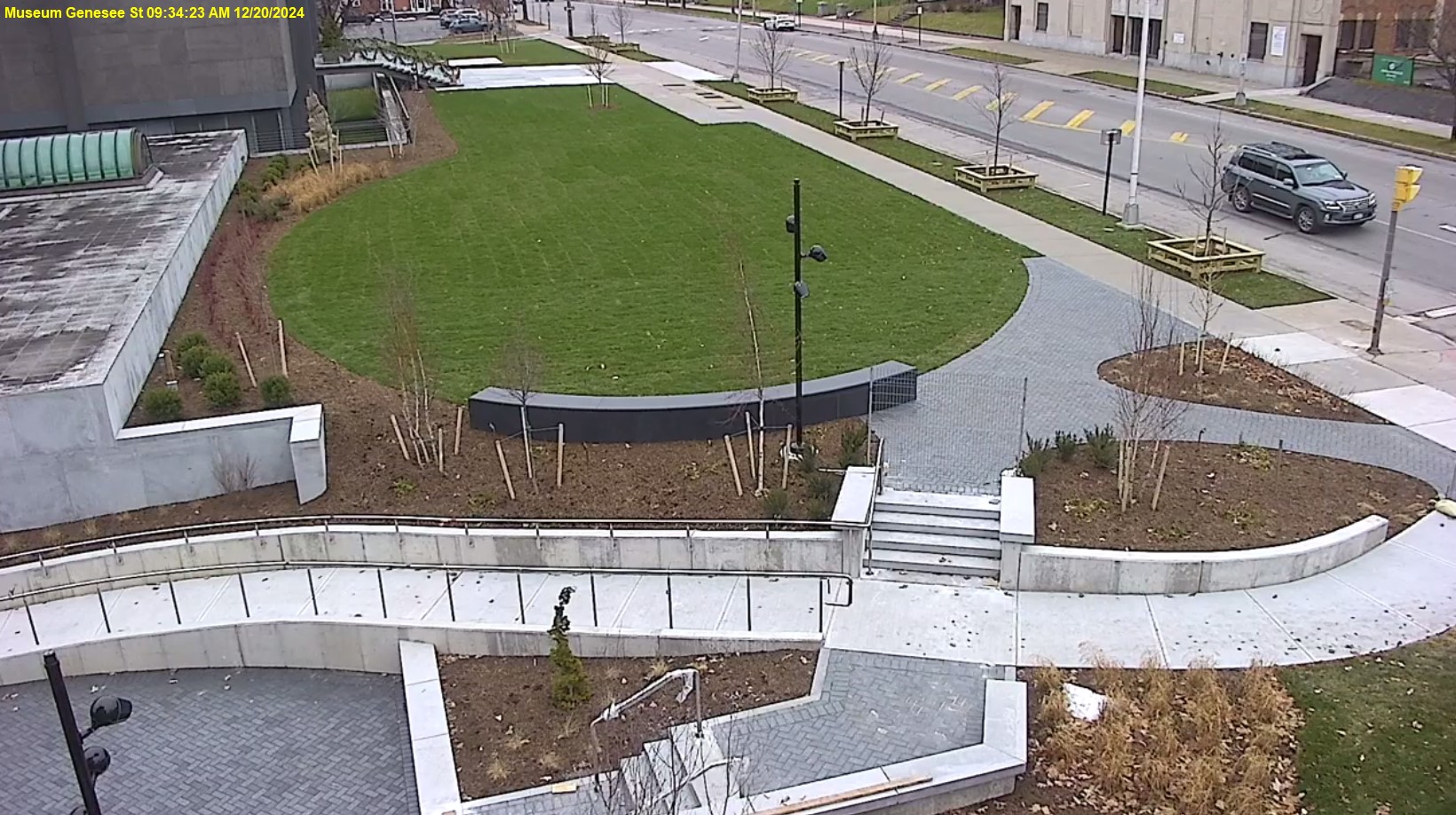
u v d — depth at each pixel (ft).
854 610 49.55
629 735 43.16
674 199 112.68
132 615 53.36
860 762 40.75
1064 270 88.74
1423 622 47.32
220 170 114.01
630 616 50.16
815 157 129.90
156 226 92.48
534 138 145.59
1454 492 56.59
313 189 117.50
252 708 48.93
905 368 65.92
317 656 51.47
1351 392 67.36
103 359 62.64
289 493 61.00
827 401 62.69
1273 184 101.30
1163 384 67.92
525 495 57.57
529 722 44.78
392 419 61.87
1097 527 52.44
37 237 89.97
